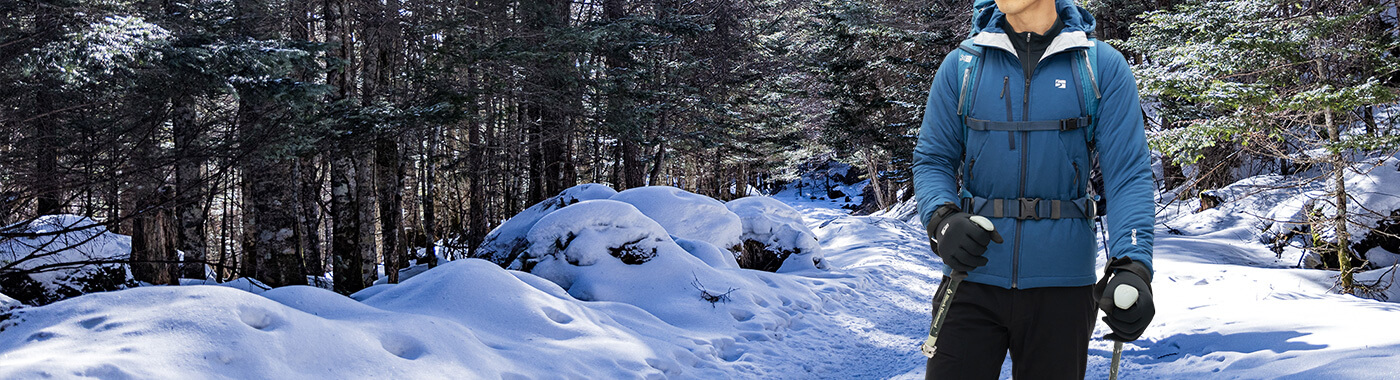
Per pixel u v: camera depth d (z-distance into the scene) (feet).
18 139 27.35
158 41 25.61
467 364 14.02
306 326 12.70
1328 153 33.24
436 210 86.84
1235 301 22.00
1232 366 13.42
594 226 28.37
